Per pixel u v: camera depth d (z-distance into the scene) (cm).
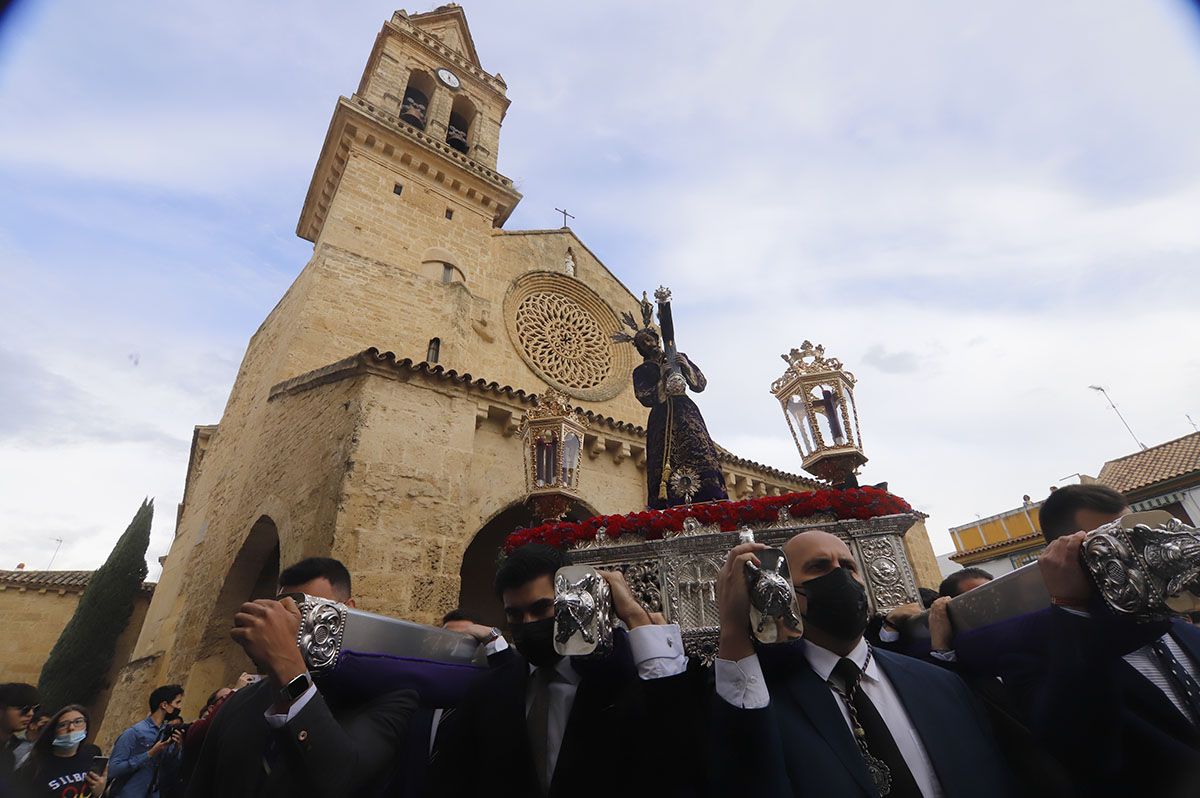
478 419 912
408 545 735
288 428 970
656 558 382
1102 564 149
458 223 1614
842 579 188
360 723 192
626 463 1076
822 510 375
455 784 198
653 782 181
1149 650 204
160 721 552
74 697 1588
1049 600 175
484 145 1970
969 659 212
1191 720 183
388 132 1559
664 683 187
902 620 284
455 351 1330
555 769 189
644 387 570
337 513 706
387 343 1243
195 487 1507
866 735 177
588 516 966
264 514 901
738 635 172
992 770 167
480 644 270
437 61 2016
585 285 1789
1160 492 1628
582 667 200
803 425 467
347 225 1375
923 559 1259
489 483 883
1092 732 157
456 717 215
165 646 1073
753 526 381
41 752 434
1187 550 135
